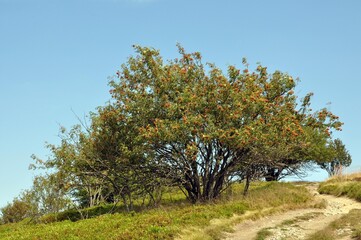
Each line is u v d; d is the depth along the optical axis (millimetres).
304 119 31844
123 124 28312
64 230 22906
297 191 28797
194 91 27109
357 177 32531
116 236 18875
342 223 18859
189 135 25359
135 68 28734
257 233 18344
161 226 19484
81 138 30219
